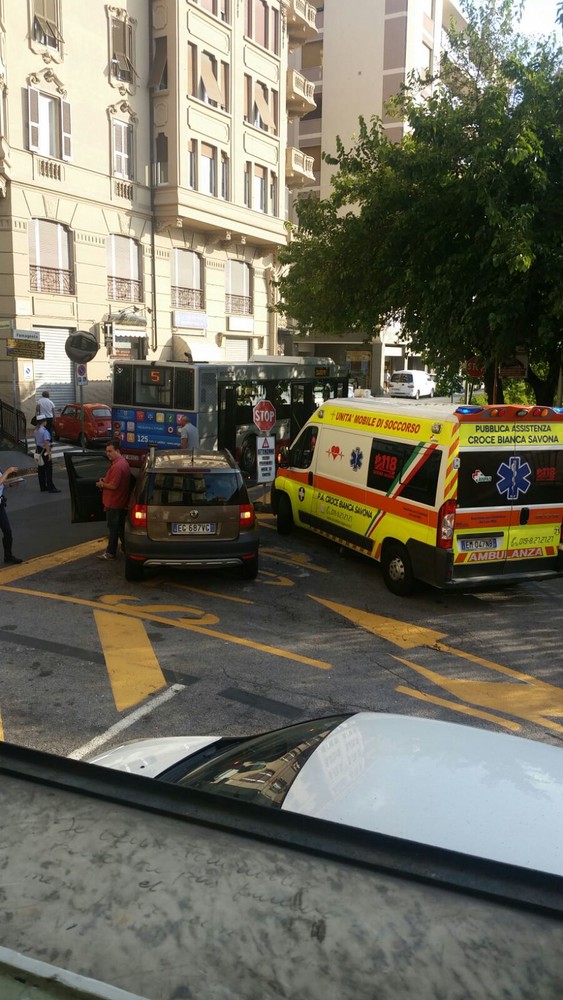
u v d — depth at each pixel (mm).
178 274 28406
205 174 27703
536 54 12203
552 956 749
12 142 21547
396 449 8898
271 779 2223
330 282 15047
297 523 11406
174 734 5152
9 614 7656
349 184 14805
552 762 2135
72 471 10328
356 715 2730
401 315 14805
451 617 8094
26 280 22469
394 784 1975
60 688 5863
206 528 8672
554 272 10156
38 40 21953
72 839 916
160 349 27656
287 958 750
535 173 9938
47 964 736
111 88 24625
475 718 5543
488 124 10727
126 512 9938
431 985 717
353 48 41625
